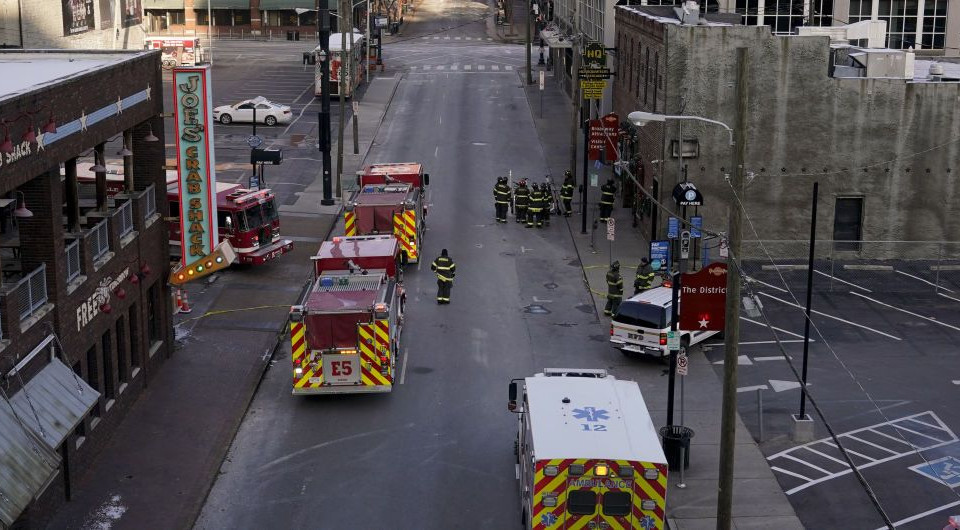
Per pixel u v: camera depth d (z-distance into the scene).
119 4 75.06
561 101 79.56
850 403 28.09
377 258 31.30
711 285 22.48
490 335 33.59
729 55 39.97
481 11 151.12
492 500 23.00
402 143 65.06
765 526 21.50
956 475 23.92
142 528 21.36
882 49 45.66
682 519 21.72
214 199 30.77
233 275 39.62
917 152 40.69
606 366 30.89
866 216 41.19
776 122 40.50
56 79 23.41
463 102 79.06
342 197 51.69
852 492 23.09
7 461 18.44
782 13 59.62
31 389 20.95
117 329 26.84
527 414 20.95
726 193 40.97
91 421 24.23
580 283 39.28
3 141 19.56
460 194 53.19
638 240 44.69
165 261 30.62
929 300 37.06
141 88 29.05
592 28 70.44
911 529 21.42
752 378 29.83
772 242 41.00
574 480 18.69
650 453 18.91
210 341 32.53
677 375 30.06
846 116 40.47
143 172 30.36
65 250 23.25
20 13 58.72
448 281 36.38
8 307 20.12
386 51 108.88
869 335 33.50
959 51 60.31
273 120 69.00
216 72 90.19
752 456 24.91
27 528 20.22
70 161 25.12
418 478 24.02
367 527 21.81
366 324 27.25
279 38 116.25
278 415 27.52
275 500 22.98
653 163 42.66
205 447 25.27
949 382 29.59
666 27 40.06
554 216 49.28
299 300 36.72
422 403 28.25
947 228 41.22
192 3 115.06
